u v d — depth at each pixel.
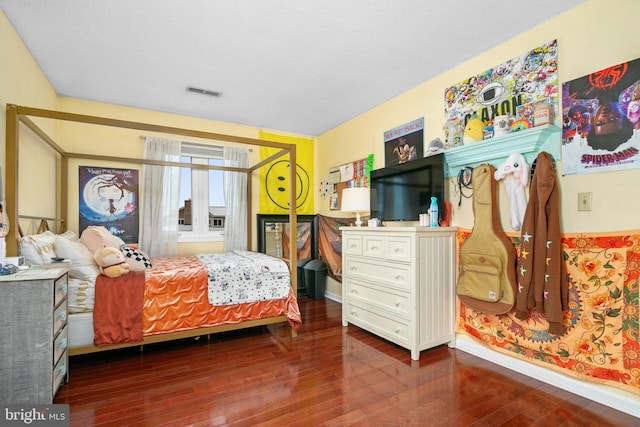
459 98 2.73
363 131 3.94
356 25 2.20
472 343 2.55
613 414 1.72
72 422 1.63
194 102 3.61
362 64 2.74
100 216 3.58
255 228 4.49
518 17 2.10
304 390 1.96
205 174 4.23
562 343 2.00
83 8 2.00
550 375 2.05
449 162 2.72
